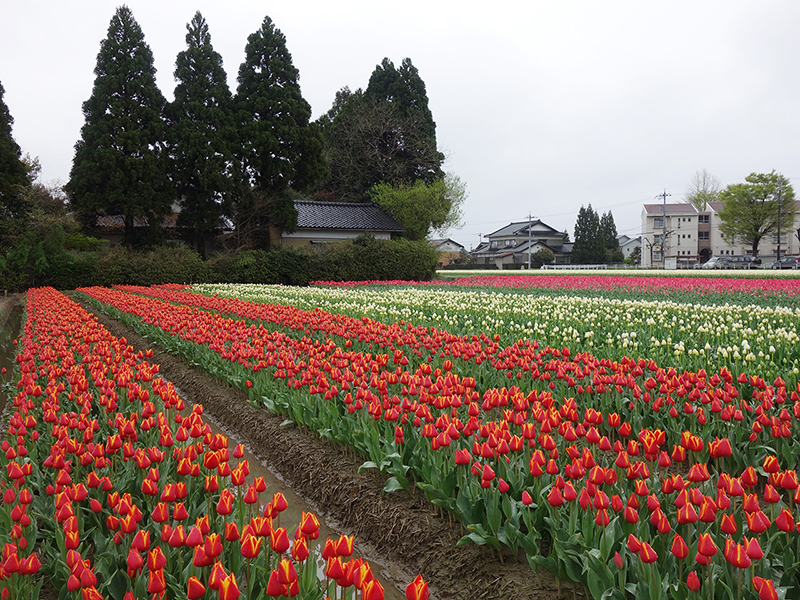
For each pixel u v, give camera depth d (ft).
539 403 17.37
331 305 55.21
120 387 22.88
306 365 27.09
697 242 277.23
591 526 11.31
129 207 108.06
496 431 14.40
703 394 17.17
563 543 11.25
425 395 18.08
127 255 99.81
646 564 9.96
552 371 23.54
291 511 18.54
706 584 9.68
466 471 14.83
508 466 14.48
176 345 37.91
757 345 28.58
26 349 29.43
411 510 15.76
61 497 11.64
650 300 61.82
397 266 118.11
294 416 22.33
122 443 15.70
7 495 12.71
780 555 11.03
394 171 165.37
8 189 99.45
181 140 113.91
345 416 19.70
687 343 31.68
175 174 114.11
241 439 24.80
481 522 13.42
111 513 13.46
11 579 10.14
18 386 23.70
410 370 29.66
